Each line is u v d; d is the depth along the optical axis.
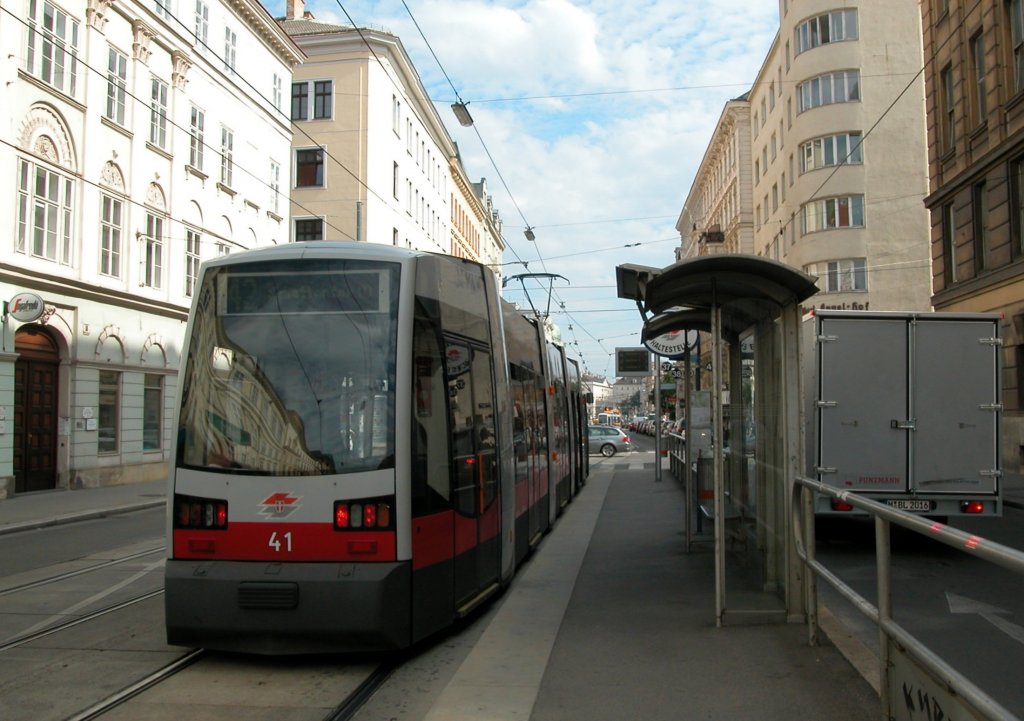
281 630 6.21
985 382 11.69
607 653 6.54
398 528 6.37
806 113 40.94
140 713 5.44
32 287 21.42
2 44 20.31
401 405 6.55
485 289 8.69
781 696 5.43
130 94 25.27
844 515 11.70
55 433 22.97
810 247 40.72
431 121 57.62
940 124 28.06
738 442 9.49
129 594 9.38
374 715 5.41
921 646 4.02
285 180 36.28
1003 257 24.02
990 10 24.41
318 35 45.38
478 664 6.35
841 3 40.31
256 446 6.58
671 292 8.22
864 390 11.72
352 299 6.82
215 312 6.96
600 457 41.91
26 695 5.80
